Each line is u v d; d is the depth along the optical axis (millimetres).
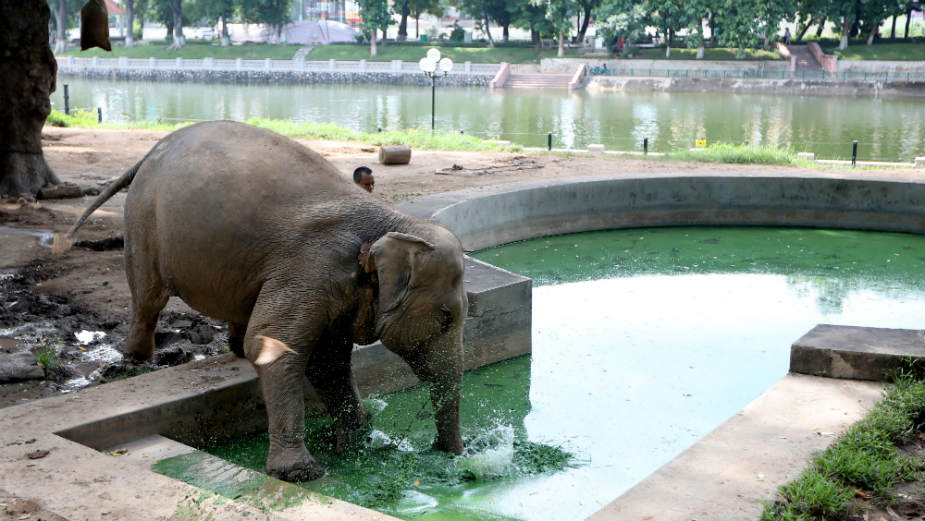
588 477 6891
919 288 13414
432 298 5621
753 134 37844
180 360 8070
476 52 75938
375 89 66500
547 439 7734
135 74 74062
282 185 6082
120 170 18891
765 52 68562
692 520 4910
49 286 10320
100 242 12172
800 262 14977
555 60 70062
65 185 15562
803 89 60219
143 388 6852
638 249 15820
